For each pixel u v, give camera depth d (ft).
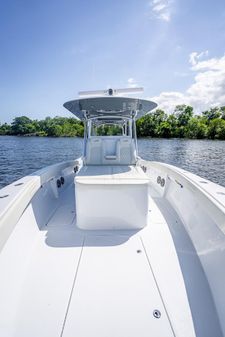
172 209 8.33
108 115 12.08
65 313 4.01
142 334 3.67
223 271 4.28
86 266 5.18
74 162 13.57
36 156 64.95
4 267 4.41
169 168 9.20
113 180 6.59
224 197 5.33
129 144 11.01
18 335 3.64
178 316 3.98
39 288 4.54
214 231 5.07
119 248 5.88
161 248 5.87
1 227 4.40
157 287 4.58
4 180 34.30
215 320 3.93
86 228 6.82
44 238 6.35
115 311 4.05
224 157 60.03
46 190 8.54
